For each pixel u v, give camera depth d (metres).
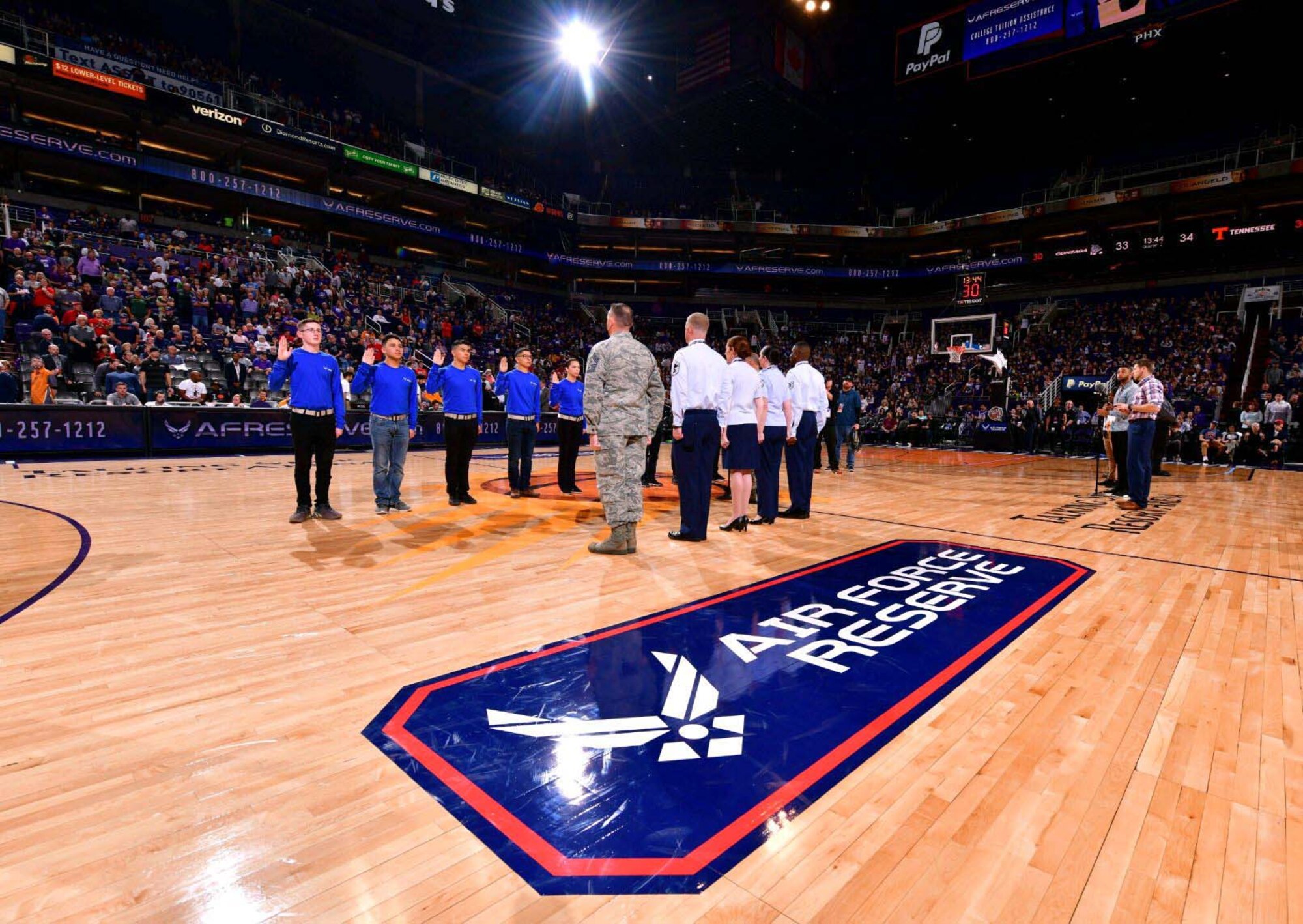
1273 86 25.47
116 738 1.95
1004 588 3.72
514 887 1.37
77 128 20.52
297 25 25.62
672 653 2.68
